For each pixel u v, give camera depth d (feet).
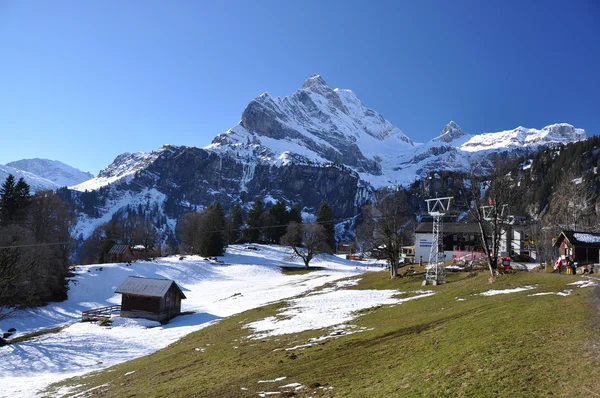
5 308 198.59
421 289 147.95
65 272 270.46
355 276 242.99
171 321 180.14
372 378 50.21
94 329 167.02
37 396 79.71
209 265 355.15
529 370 40.98
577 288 88.99
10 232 221.25
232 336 110.83
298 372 60.39
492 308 78.54
